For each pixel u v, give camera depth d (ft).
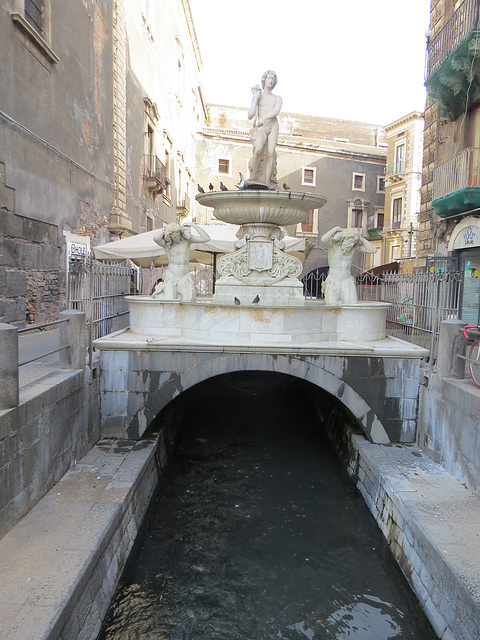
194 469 25.09
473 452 16.56
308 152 112.78
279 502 21.59
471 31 32.96
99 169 45.27
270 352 20.76
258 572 16.58
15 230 28.86
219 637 13.66
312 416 34.60
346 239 23.52
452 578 12.24
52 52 32.81
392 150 100.32
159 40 72.08
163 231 23.24
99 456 19.42
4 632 9.68
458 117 39.88
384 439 21.67
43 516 14.43
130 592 15.31
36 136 31.40
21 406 13.78
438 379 19.54
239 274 25.67
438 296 22.02
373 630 14.11
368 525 19.54
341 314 22.86
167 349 20.79
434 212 43.75
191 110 106.52
